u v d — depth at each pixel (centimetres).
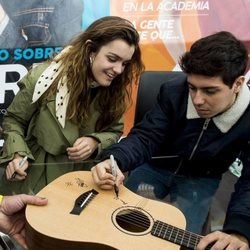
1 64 230
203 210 118
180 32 241
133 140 134
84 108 147
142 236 100
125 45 139
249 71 193
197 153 136
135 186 126
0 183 126
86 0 227
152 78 173
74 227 101
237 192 118
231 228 100
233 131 128
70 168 131
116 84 153
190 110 131
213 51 107
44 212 105
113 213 108
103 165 121
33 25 226
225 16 242
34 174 129
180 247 97
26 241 107
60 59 149
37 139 151
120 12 233
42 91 145
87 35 142
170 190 128
